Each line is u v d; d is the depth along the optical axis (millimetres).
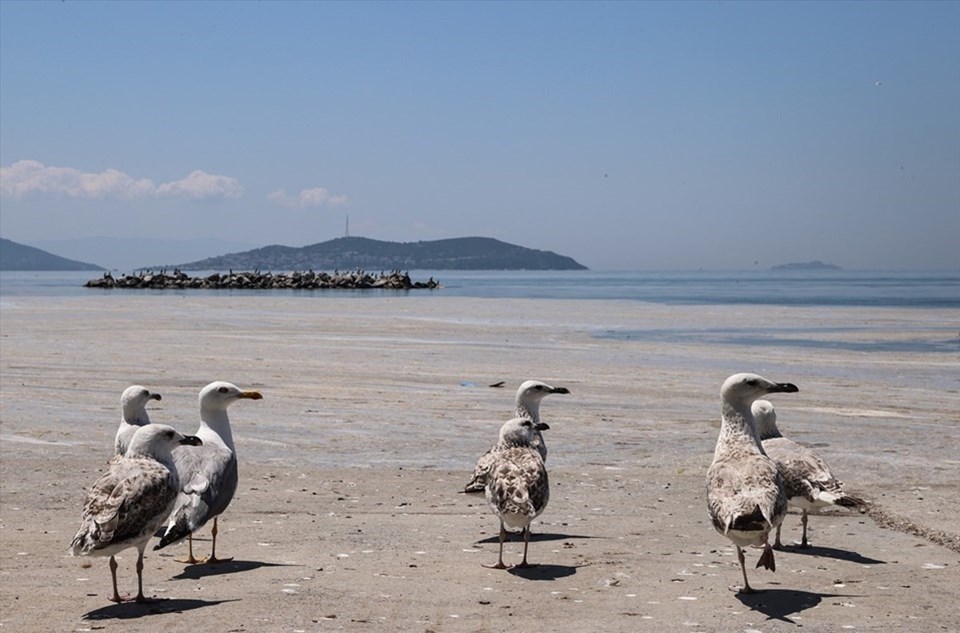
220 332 42312
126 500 8500
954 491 13828
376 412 20938
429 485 14422
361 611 8555
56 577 9742
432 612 8547
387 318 53281
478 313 58938
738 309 64750
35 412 20375
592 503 13406
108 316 53906
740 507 8500
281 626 8117
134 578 9742
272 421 19781
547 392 13859
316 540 11305
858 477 14797
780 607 8742
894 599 9016
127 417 12320
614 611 8617
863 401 22703
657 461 16234
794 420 20078
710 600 8961
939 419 20203
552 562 10336
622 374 27688
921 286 134625
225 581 9562
